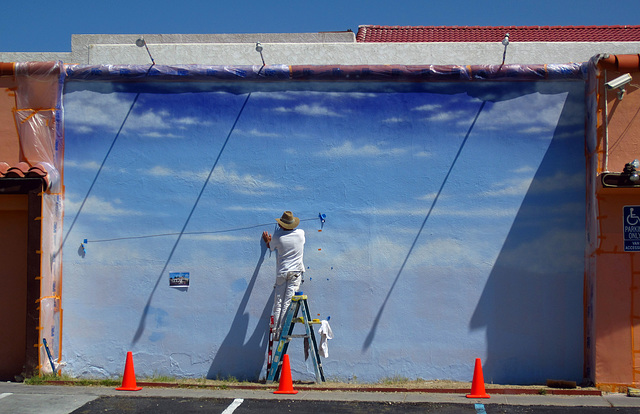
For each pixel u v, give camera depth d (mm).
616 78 9633
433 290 10227
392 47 11109
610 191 9539
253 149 10523
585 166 10148
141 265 10484
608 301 9578
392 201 10352
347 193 10398
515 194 10227
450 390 9500
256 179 10492
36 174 9945
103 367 10367
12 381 10102
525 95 10320
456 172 10320
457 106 10383
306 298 9867
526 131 10281
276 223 10430
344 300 10297
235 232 10469
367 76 10398
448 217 10281
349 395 9258
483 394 9164
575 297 10047
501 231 10211
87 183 10555
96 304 10445
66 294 10461
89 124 10609
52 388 9469
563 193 10164
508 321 10109
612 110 9773
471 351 10125
